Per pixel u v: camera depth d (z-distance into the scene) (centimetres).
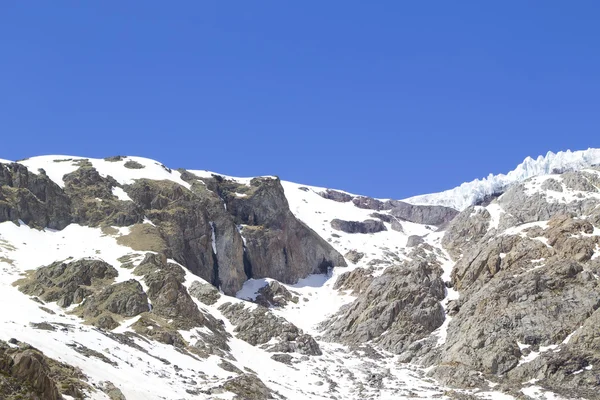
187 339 15400
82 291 16275
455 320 18688
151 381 11162
